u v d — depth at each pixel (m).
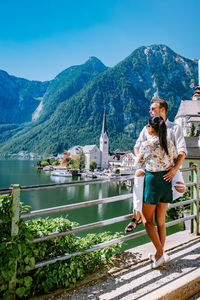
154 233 2.71
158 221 2.86
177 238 3.82
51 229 2.84
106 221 2.96
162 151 2.60
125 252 3.33
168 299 2.33
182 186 2.77
